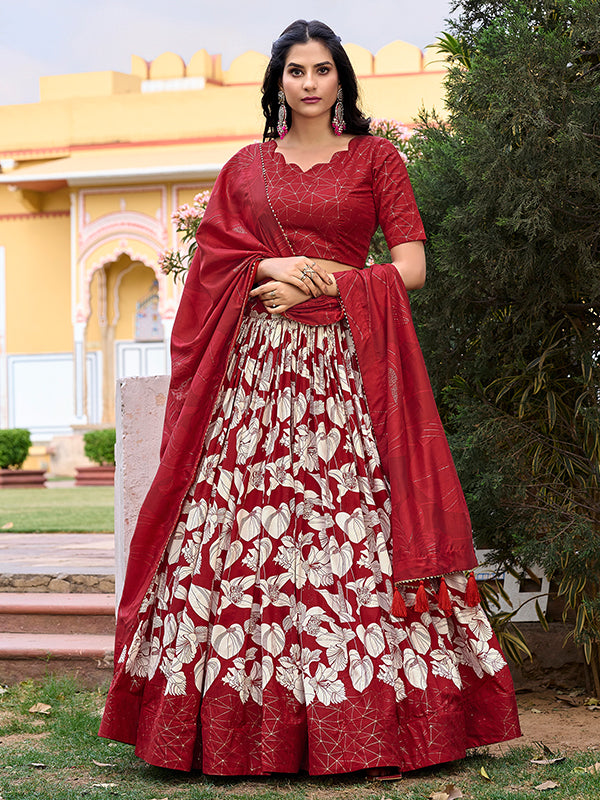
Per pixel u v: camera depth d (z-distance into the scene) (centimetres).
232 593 262
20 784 256
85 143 1852
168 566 276
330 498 268
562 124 296
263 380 279
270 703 253
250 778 257
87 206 1828
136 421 356
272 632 258
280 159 294
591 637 338
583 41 316
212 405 278
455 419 346
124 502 355
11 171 1894
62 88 1958
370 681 250
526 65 293
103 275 1958
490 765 264
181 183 1781
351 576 261
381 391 274
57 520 837
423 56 1619
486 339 351
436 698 255
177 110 1816
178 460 274
